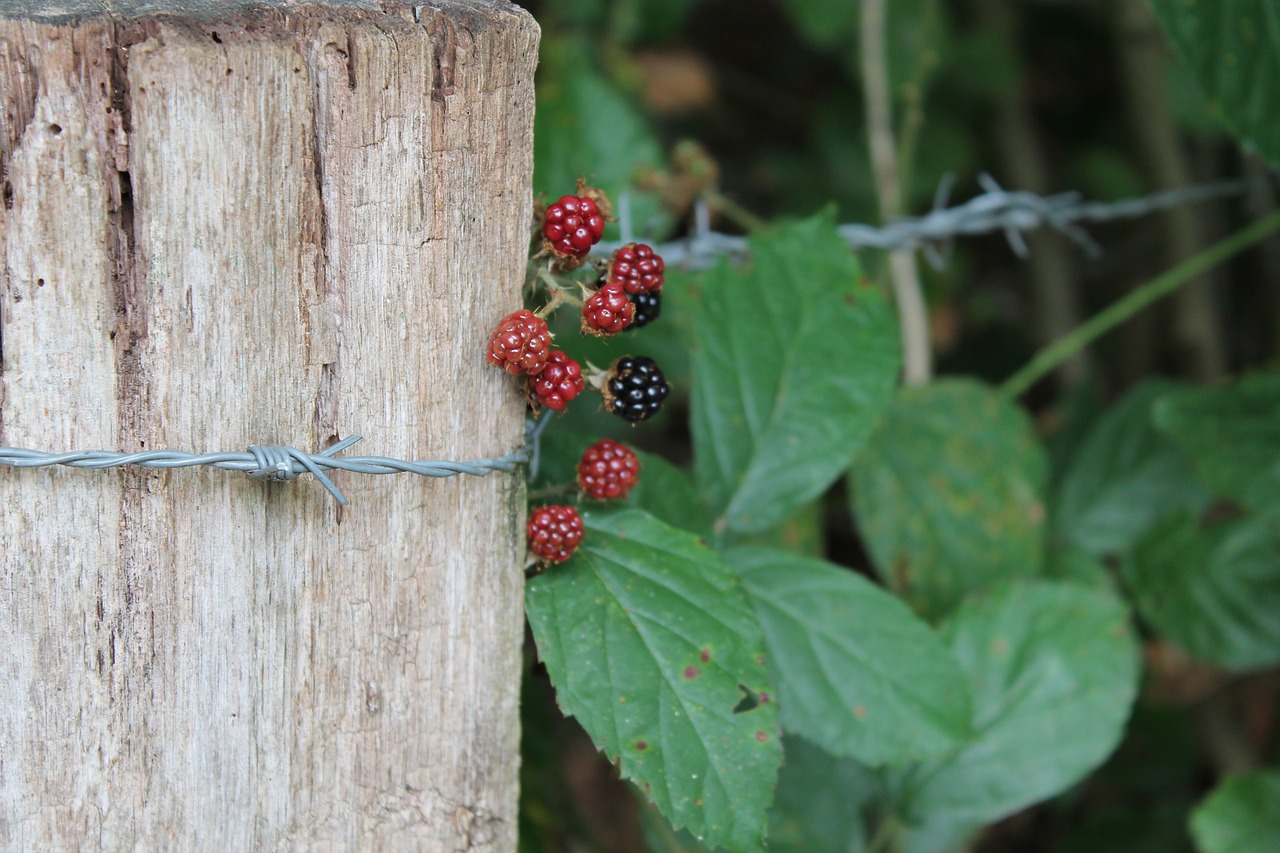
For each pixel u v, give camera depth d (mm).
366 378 731
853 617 813
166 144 703
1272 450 934
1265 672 1168
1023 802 860
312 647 741
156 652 727
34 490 712
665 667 757
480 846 773
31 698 721
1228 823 923
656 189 902
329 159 717
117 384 712
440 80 721
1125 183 1428
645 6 1295
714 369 828
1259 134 842
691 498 805
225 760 738
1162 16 833
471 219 733
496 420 750
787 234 831
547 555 761
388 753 757
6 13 695
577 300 748
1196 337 1244
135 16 703
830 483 823
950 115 1365
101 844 732
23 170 698
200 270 711
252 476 725
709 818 748
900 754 806
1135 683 868
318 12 715
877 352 827
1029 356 1451
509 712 770
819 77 1605
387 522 742
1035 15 1528
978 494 924
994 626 875
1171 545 956
